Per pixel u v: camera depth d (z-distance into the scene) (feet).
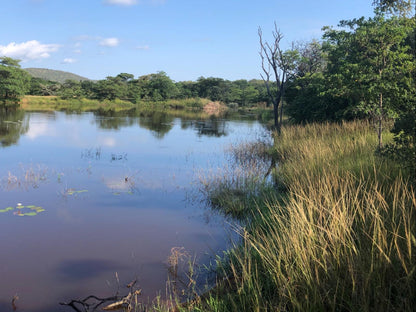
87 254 17.28
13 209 23.48
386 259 10.09
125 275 15.33
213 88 315.99
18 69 225.35
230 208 24.20
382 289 9.62
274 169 35.99
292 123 80.64
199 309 12.10
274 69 75.97
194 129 89.61
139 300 13.41
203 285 14.44
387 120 44.75
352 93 34.19
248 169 34.42
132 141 61.67
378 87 29.04
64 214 22.88
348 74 33.24
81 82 322.34
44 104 219.41
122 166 39.11
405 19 34.86
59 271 15.53
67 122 97.35
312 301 10.33
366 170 22.38
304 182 22.97
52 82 335.67
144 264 16.35
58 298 13.44
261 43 75.00
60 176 33.32
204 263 16.48
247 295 12.08
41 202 25.22
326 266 11.10
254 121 126.00
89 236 19.48
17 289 14.01
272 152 48.44
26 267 15.79
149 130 82.74
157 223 21.80
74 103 241.35
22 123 89.51
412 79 22.58
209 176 32.12
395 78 27.32
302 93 79.25
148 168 38.40
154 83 289.94
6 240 18.58
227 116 160.45
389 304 8.93
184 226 21.36
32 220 21.59
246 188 27.96
